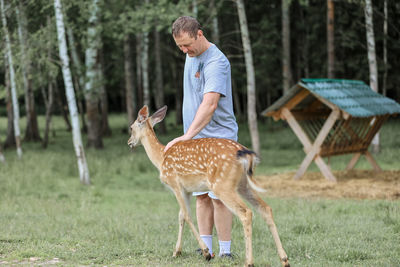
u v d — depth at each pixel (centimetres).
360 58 2812
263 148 2177
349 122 1255
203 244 523
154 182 1412
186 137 494
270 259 536
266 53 2969
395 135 2191
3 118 4722
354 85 1387
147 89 2528
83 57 3039
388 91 3403
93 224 805
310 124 1409
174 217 868
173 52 3162
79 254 571
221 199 474
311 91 1229
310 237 660
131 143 573
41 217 870
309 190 1177
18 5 1666
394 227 696
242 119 3634
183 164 505
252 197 488
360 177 1312
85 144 2567
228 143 486
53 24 1566
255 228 718
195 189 512
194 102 539
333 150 1292
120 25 2016
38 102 4975
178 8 1761
